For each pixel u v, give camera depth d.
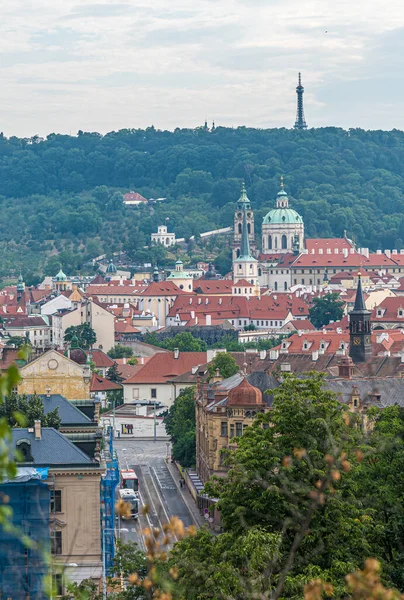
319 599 99.06
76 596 97.25
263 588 169.25
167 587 97.69
